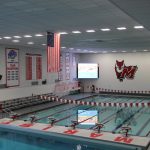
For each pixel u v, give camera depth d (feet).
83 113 38.50
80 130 25.82
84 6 17.76
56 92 52.49
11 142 24.58
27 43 42.09
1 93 37.76
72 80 66.18
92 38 35.78
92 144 22.41
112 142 21.80
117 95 62.59
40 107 42.27
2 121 30.58
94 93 66.03
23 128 27.07
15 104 40.88
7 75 43.39
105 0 16.12
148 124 31.17
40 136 25.73
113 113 38.68
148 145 21.34
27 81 48.39
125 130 23.97
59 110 40.75
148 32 29.68
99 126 25.22
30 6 17.78
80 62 69.00
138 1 15.29
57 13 19.99
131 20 22.65
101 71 66.95
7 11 19.22
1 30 28.35
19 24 24.71
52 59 28.58
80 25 25.31
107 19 22.27
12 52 44.60
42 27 26.43
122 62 64.49
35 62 50.70
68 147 22.97
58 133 24.80
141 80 62.64
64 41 39.60
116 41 39.58
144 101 51.52
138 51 61.46
